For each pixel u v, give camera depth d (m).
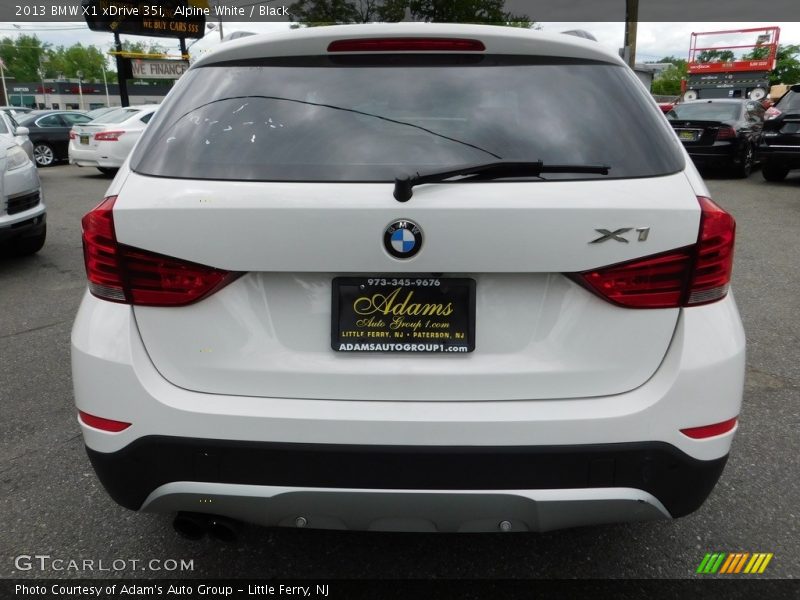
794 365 4.10
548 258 1.75
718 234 1.82
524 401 1.83
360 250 1.74
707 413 1.84
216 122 1.99
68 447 3.20
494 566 2.39
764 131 11.94
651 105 2.08
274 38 2.11
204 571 2.38
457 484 1.81
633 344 1.82
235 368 1.86
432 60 2.10
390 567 2.39
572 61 2.12
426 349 1.83
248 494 1.85
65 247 7.52
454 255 1.74
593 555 2.44
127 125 14.09
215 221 1.78
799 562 2.39
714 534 2.54
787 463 3.01
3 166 6.16
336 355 1.85
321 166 1.84
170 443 1.85
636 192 1.78
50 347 4.49
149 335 1.88
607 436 1.80
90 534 2.57
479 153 1.88
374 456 1.80
